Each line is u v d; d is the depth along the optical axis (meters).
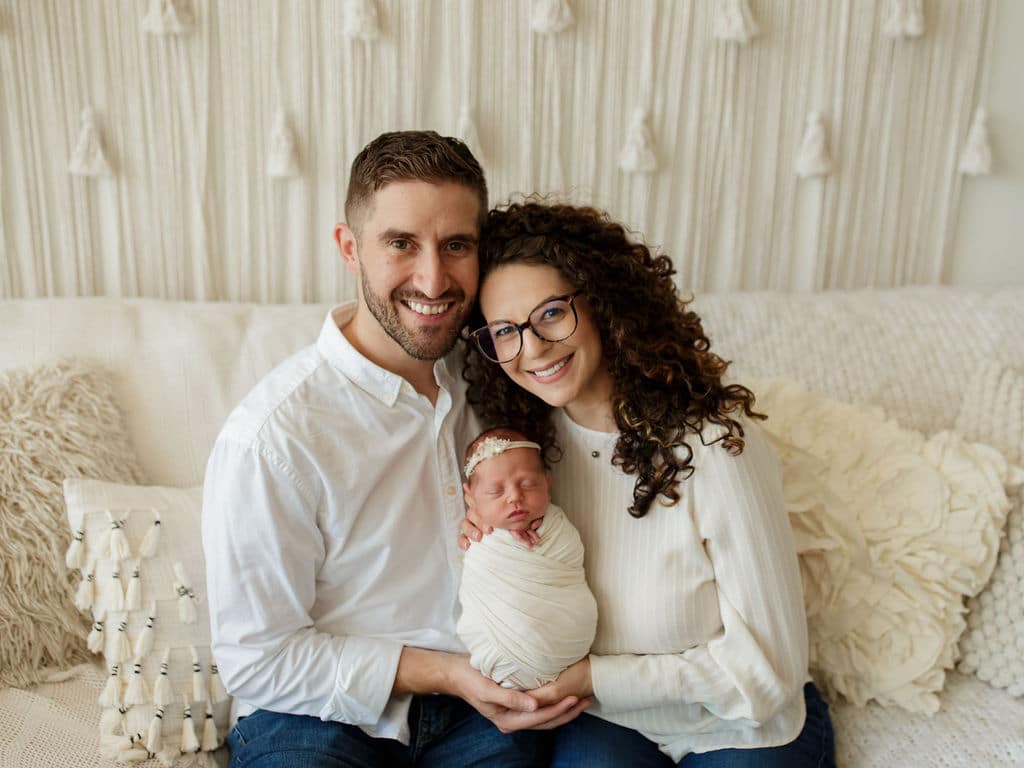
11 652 1.29
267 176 1.75
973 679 1.37
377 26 1.68
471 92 1.74
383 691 1.16
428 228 1.10
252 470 1.13
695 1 1.73
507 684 1.15
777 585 1.14
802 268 1.92
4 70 1.64
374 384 1.20
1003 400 1.48
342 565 1.22
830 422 1.45
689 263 1.88
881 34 1.78
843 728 1.31
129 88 1.68
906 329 1.63
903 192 1.88
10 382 1.40
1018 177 1.89
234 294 1.82
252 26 1.67
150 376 1.51
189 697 1.24
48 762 1.14
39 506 1.33
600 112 1.79
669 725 1.21
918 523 1.35
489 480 1.15
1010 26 1.79
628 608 1.18
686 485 1.15
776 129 1.82
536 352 1.12
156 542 1.29
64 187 1.71
